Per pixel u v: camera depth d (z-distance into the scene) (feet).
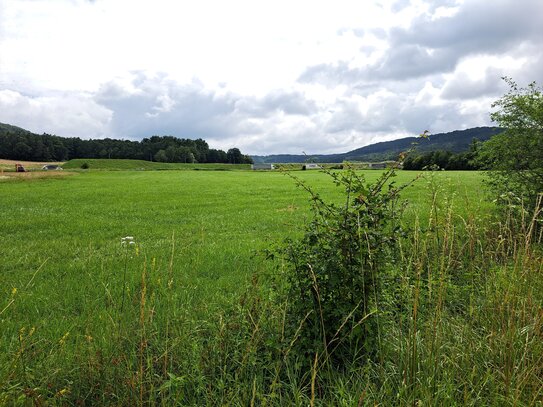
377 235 13.41
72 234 49.65
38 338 16.84
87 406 12.82
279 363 12.95
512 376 11.85
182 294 22.70
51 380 13.06
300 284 14.20
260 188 134.72
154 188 138.10
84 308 20.88
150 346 15.15
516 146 34.91
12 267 31.99
